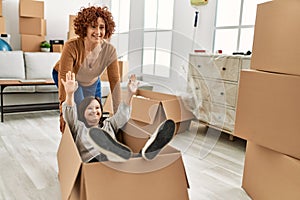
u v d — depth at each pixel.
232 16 3.59
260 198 1.65
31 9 4.59
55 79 2.03
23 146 2.58
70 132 1.34
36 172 2.06
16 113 3.80
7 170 2.07
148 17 4.85
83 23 1.66
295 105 1.36
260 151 1.64
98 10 1.69
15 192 1.77
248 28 3.38
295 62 1.35
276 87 1.44
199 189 1.90
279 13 1.43
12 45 5.07
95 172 1.06
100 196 1.06
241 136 1.69
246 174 1.82
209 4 3.80
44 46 4.70
